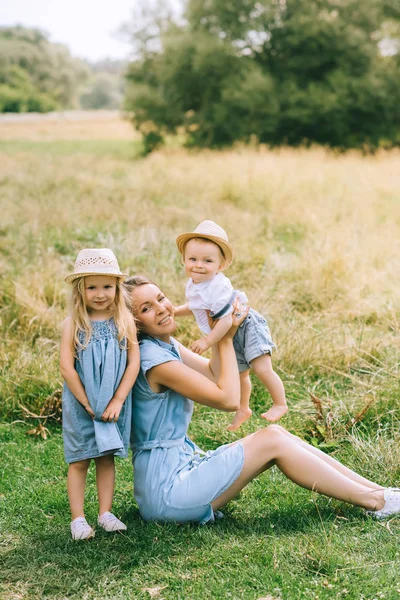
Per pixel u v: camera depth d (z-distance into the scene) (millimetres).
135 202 10523
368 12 26359
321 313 6078
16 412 4672
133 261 7230
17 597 2680
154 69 28562
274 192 11305
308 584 2662
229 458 3070
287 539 2998
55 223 9062
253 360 3330
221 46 25953
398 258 7645
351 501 3139
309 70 26984
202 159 18938
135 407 3164
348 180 13109
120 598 2637
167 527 3066
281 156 18750
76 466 3117
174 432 3178
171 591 2678
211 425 4379
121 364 3045
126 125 46938
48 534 3146
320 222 9266
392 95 25516
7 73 86688
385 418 4281
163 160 18328
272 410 3344
